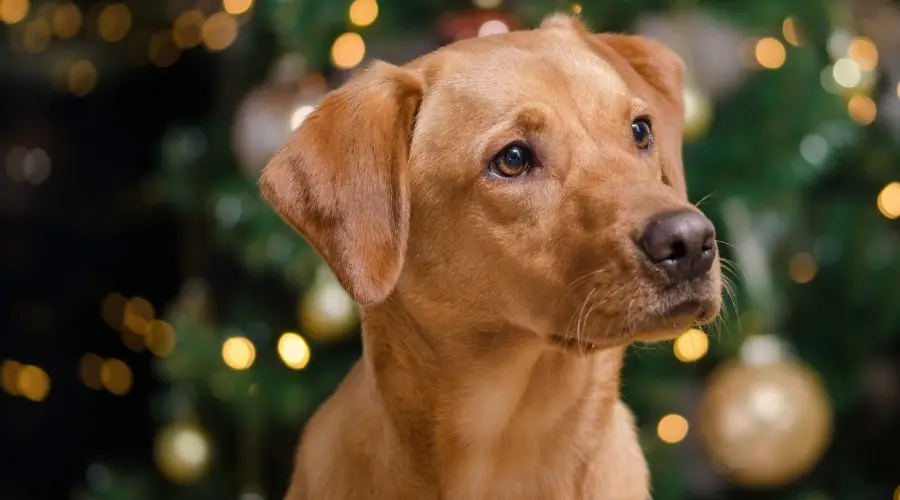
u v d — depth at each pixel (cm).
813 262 469
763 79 391
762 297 400
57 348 625
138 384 616
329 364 434
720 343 404
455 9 416
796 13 403
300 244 404
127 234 632
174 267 624
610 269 237
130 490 501
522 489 274
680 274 230
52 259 636
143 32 614
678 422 423
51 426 612
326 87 402
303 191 264
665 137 302
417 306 270
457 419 270
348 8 399
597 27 394
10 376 593
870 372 514
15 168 636
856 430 520
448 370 269
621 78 287
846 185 493
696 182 396
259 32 466
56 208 641
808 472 500
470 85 267
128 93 636
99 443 609
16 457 601
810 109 394
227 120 483
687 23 364
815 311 486
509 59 270
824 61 431
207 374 431
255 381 430
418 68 279
